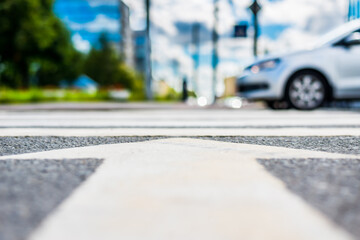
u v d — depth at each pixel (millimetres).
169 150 2016
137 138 2654
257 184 1247
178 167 1543
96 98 20812
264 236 785
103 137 2715
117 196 1102
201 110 7578
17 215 936
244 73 6531
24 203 1036
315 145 2277
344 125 3656
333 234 799
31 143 2416
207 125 3775
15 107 9070
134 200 1059
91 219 898
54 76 40281
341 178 1344
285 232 809
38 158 1769
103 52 42031
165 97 31500
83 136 2770
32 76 38781
